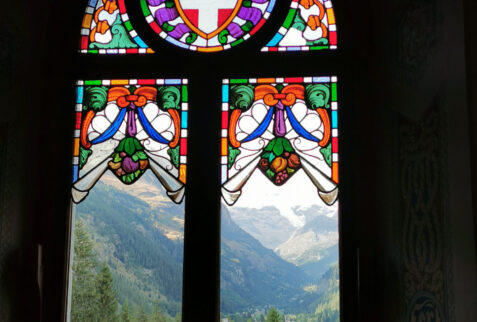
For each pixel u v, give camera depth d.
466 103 1.62
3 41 2.40
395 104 2.29
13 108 2.45
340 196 2.57
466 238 1.59
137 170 2.69
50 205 2.63
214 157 2.66
